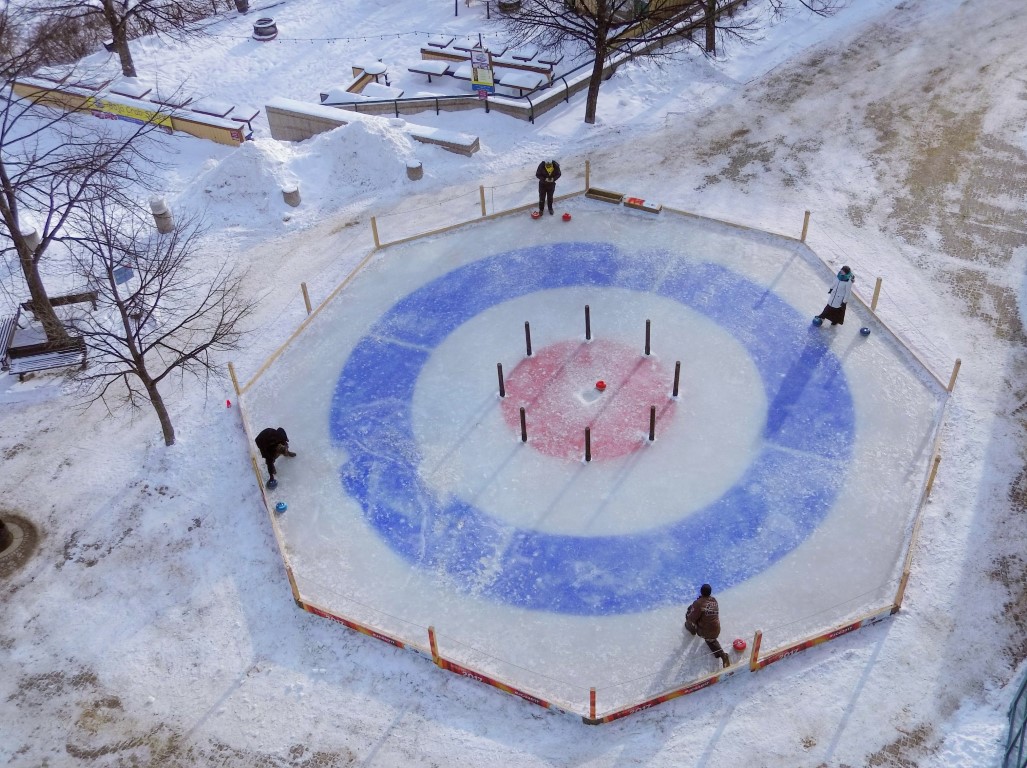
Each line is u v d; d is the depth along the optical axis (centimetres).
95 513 1712
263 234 2492
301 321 2159
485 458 1767
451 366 1994
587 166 2498
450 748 1324
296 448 1817
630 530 1608
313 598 1535
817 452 1736
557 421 1834
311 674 1430
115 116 3061
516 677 1396
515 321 2109
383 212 2548
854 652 1410
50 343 2011
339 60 3616
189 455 1823
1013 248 2244
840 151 2683
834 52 3266
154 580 1588
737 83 3095
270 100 3164
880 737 1301
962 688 1356
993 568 1520
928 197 2448
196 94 3372
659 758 1291
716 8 3300
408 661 1441
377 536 1633
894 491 1655
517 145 2817
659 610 1476
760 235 2342
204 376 2012
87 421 1917
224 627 1505
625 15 3288
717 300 2138
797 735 1310
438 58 3459
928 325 2028
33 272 1925
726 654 1374
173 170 2839
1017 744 1228
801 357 1959
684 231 2380
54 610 1542
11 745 1353
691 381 1912
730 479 1692
